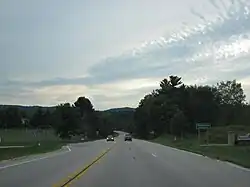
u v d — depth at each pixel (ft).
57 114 350.64
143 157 114.62
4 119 503.20
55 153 139.85
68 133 348.38
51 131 376.68
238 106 393.91
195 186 51.85
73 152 145.89
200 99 388.16
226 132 254.88
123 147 191.72
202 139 249.34
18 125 504.84
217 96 416.87
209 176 63.82
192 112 385.50
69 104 364.79
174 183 55.16
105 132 603.26
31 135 354.74
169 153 136.26
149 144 239.50
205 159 105.09
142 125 504.84
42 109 504.43
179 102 400.06
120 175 65.92
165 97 437.58
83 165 86.79
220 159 103.55
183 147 182.50
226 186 51.65
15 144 216.33
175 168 78.74
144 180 58.90
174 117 330.34
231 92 430.61
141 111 506.89
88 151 153.07
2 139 280.10
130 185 53.26
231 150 131.75
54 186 51.19
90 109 516.73
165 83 454.81
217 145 181.57
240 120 368.89
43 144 214.48
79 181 57.21
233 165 85.56
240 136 191.21
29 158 112.16
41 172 70.64
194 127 357.82
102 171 72.90
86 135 438.81
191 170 74.33
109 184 54.24
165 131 405.39
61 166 84.12
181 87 429.79
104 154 131.03
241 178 60.85
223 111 385.70
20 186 51.42
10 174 67.15
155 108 428.97
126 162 95.30
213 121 381.81
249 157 100.83
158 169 76.89
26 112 564.71
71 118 350.64
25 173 68.90
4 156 115.96
